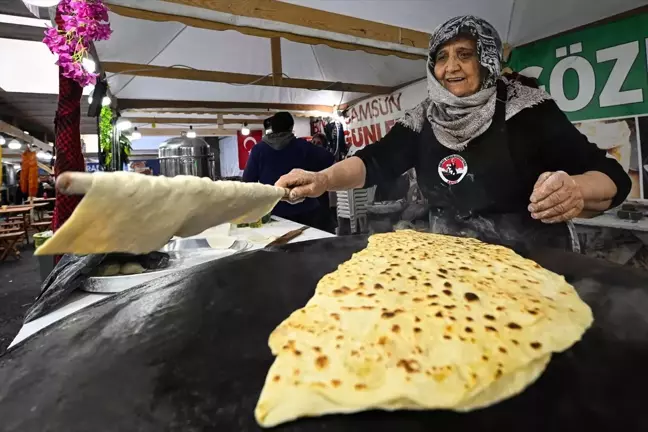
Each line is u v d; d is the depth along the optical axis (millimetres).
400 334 679
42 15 2496
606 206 1298
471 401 530
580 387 542
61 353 675
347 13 2797
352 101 5684
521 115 1395
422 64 4152
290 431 502
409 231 1443
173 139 3477
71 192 529
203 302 842
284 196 1193
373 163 1696
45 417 523
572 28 2719
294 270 1021
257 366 627
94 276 1327
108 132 4125
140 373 611
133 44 3449
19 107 5922
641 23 2393
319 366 603
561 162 1401
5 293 4109
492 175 1431
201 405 544
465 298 786
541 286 843
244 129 7699
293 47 4238
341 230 4758
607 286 836
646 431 455
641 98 2439
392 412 531
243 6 2465
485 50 1388
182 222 709
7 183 11109
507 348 625
